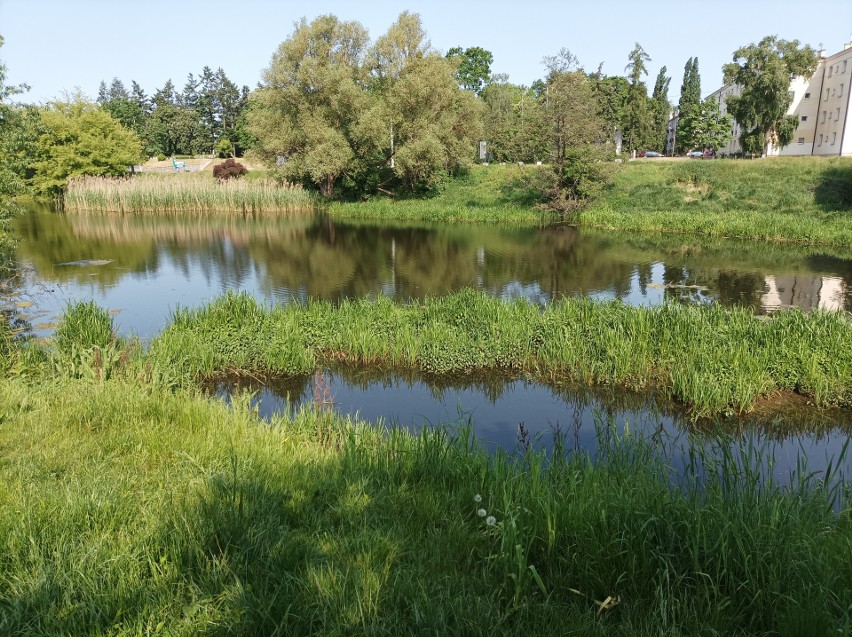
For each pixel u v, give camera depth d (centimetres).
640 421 891
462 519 457
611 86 5156
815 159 3678
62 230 3253
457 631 313
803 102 5731
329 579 356
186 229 3331
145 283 1920
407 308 1434
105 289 1822
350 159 4247
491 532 431
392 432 660
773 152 5812
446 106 4516
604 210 3469
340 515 451
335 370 1116
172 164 6994
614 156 3619
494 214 3700
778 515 430
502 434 842
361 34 4453
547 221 3553
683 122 5725
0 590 338
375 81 4625
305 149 4281
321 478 511
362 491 495
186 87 9419
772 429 862
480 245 2762
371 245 2769
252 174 5581
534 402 970
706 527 412
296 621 319
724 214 3203
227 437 611
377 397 995
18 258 2350
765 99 4422
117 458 544
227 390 1020
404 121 4284
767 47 4378
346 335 1185
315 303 1408
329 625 317
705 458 608
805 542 396
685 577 379
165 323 1388
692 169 3816
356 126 4094
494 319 1248
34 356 916
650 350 1078
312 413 768
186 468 520
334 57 4397
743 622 347
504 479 502
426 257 2439
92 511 418
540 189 3662
